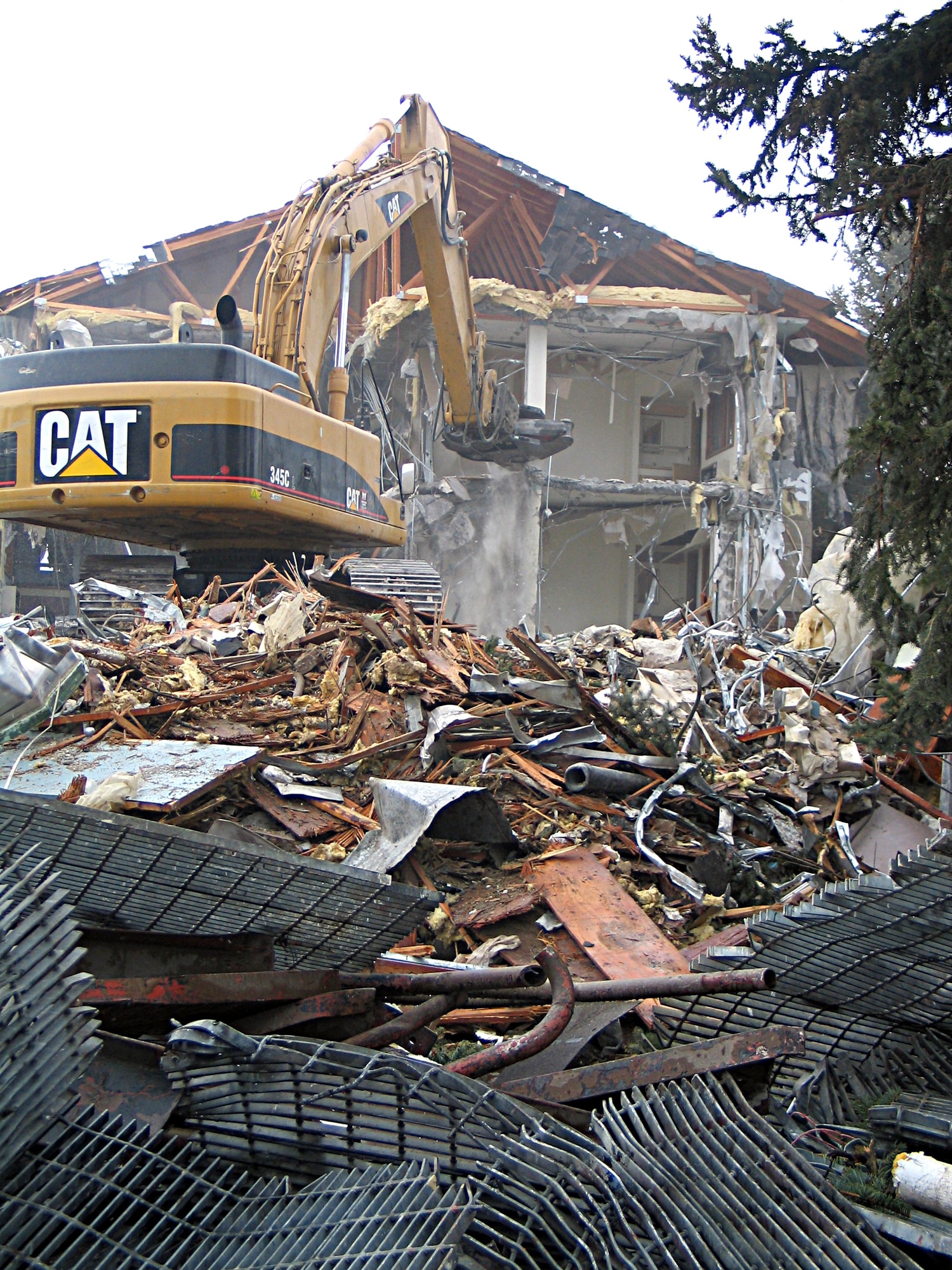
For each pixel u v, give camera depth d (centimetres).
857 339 3244
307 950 459
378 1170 325
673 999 468
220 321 1121
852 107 816
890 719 784
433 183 1597
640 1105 361
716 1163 321
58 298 3142
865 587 809
